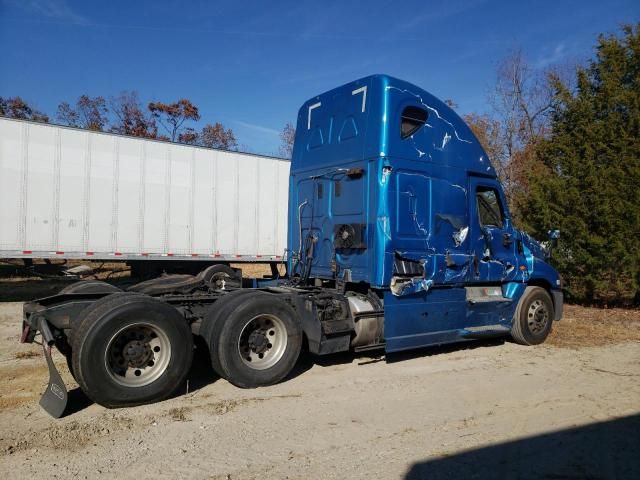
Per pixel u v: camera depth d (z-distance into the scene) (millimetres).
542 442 4574
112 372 5133
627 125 12680
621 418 5207
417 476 3887
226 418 5070
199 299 6434
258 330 6152
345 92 7645
